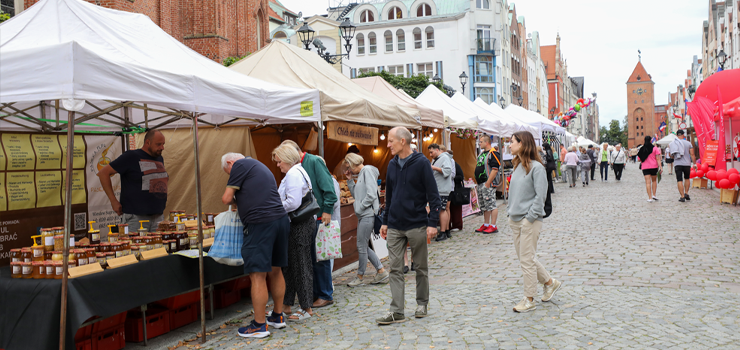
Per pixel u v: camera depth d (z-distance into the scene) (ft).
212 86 16.92
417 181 17.47
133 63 14.38
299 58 29.68
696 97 67.21
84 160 22.75
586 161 78.02
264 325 17.17
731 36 171.12
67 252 13.35
